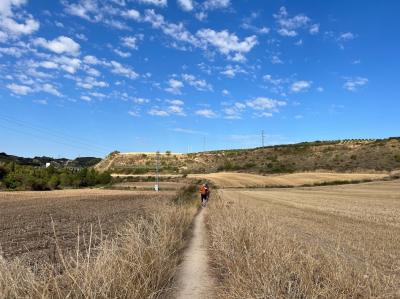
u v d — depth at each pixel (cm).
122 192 7825
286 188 9719
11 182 9325
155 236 1226
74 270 723
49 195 6650
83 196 6350
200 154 17138
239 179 11062
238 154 16375
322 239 1669
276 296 739
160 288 977
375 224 2347
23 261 879
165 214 1905
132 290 809
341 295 752
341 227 2173
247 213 1725
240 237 1230
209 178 11450
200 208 4353
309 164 13725
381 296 762
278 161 14688
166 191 8119
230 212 1978
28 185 9206
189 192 6556
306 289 756
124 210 3603
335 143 15500
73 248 1526
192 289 1041
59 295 662
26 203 4722
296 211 3316
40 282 674
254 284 816
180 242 1664
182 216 2370
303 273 811
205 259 1429
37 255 1355
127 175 14262
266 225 1397
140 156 17600
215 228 1661
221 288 1002
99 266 743
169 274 1102
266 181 10675
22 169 10588
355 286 778
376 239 1708
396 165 12081
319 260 960
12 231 2148
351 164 12925
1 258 669
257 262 937
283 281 789
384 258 1260
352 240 1666
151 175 13900
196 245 1753
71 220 2750
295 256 978
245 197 5703
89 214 3225
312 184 10356
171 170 15600
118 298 757
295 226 2203
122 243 1101
